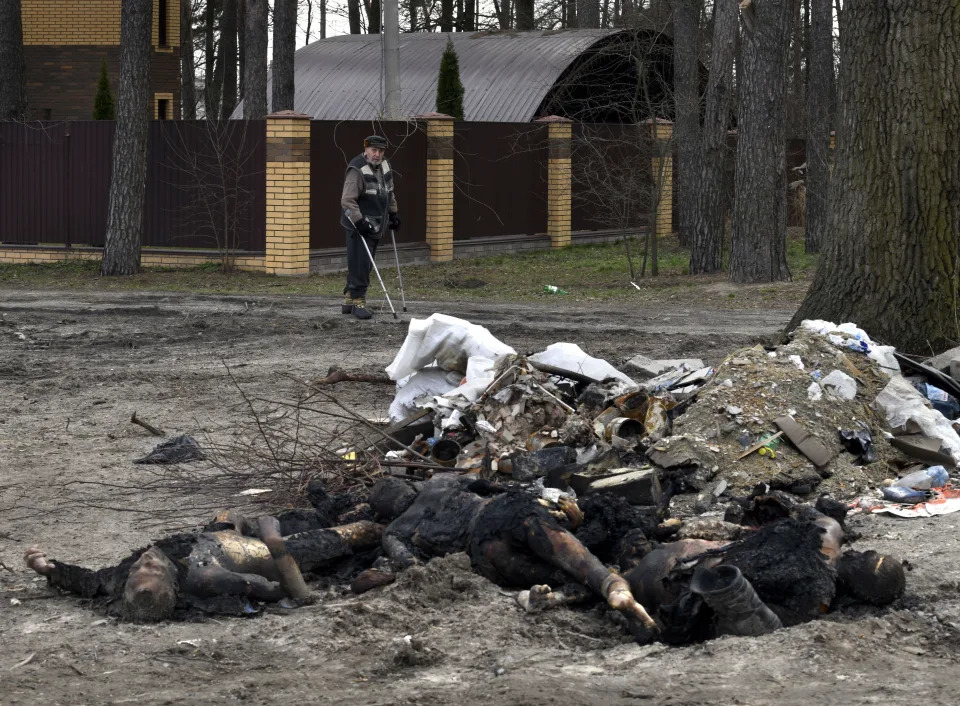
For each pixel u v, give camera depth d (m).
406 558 5.62
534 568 5.39
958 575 5.34
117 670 4.52
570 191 26.52
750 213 18.25
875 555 5.09
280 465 7.43
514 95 28.33
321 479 6.96
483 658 4.61
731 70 20.38
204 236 20.69
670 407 7.73
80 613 5.21
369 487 6.83
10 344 13.21
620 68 30.09
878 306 9.73
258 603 5.30
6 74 23.44
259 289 18.03
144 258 20.86
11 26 23.41
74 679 4.45
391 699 4.19
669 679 4.32
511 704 4.11
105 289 18.03
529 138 25.59
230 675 4.49
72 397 10.38
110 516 6.86
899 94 9.59
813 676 4.31
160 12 31.73
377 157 15.13
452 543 5.70
